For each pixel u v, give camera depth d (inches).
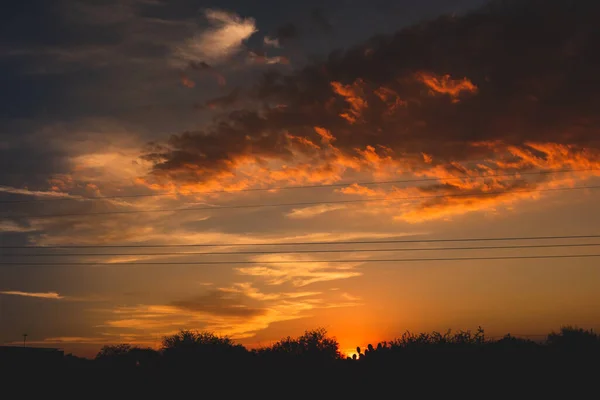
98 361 3117.6
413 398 2027.6
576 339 2450.8
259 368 2529.5
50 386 2642.7
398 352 2245.3
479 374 2069.4
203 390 2418.8
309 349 2657.5
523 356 2135.8
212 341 3029.0
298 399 2202.3
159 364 2731.3
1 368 2854.3
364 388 2155.5
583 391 1929.1
